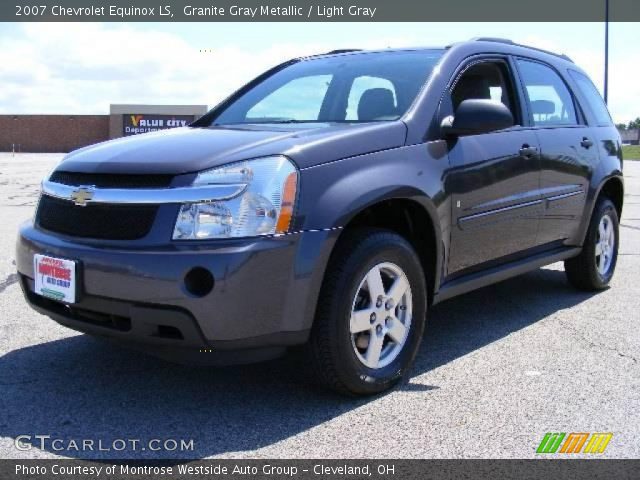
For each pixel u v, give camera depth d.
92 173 3.16
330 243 3.03
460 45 4.24
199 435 2.90
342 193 3.10
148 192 2.95
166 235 2.88
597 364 3.81
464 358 3.92
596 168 5.20
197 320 2.82
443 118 3.80
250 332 2.88
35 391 3.36
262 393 3.37
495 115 3.60
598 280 5.51
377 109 3.85
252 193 2.91
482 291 5.63
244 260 2.82
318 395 3.35
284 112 4.23
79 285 3.02
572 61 5.67
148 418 3.07
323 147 3.16
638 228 9.28
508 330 4.49
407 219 3.65
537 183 4.47
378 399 3.31
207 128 3.95
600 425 3.01
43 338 4.17
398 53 4.36
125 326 3.01
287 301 2.94
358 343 3.29
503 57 4.54
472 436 2.90
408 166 3.46
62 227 3.20
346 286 3.12
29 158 38.69
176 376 3.58
